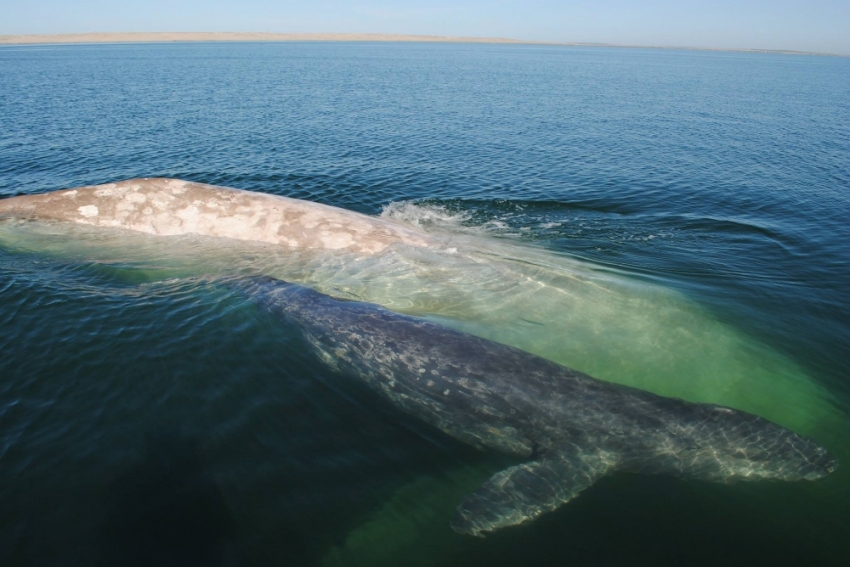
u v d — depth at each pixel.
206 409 5.41
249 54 126.62
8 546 3.83
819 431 5.55
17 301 7.21
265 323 6.96
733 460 5.09
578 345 6.62
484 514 4.43
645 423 5.41
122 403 5.42
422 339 6.32
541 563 4.01
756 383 6.18
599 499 4.68
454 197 14.23
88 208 9.09
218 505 4.31
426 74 67.19
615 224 12.40
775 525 4.43
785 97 46.34
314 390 5.79
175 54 122.88
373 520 4.32
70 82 46.94
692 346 6.74
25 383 5.63
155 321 6.94
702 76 74.62
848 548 4.21
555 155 20.25
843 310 8.24
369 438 5.19
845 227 12.30
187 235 8.91
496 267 8.52
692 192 15.23
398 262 8.49
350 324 6.70
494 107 35.16
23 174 15.45
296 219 9.05
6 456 4.64
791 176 17.36
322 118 28.09
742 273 9.62
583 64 105.69
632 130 26.52
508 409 5.55
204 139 21.52
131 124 24.56
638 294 8.01
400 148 20.88
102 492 4.34
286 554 3.96
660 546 4.19
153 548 3.90
